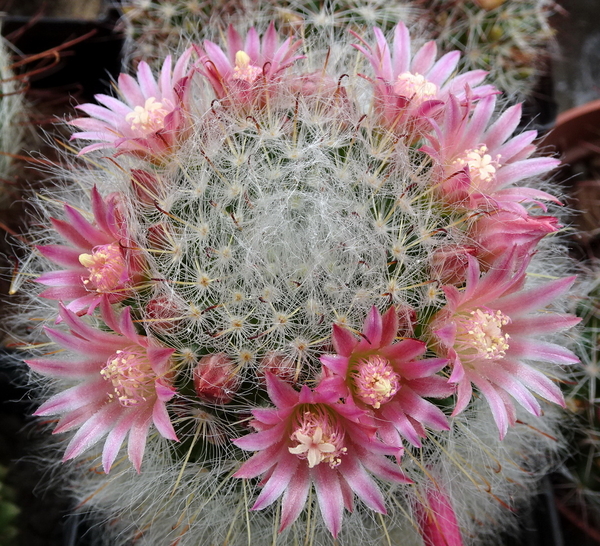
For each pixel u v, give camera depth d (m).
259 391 0.07
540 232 0.07
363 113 0.08
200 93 0.09
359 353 0.07
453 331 0.06
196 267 0.07
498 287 0.07
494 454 0.09
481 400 0.08
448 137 0.08
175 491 0.08
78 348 0.07
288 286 0.07
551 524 0.11
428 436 0.08
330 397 0.06
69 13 0.17
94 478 0.10
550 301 0.07
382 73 0.08
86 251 0.08
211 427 0.07
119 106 0.09
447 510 0.08
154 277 0.07
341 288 0.07
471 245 0.08
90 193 0.09
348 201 0.07
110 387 0.07
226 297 0.07
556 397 0.07
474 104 0.08
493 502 0.10
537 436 0.10
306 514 0.08
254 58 0.09
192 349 0.07
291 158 0.08
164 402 0.07
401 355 0.07
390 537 0.09
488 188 0.08
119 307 0.08
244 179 0.07
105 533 0.10
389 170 0.08
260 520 0.08
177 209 0.08
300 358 0.07
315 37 0.11
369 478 0.07
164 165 0.08
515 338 0.07
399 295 0.07
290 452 0.07
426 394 0.07
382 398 0.07
